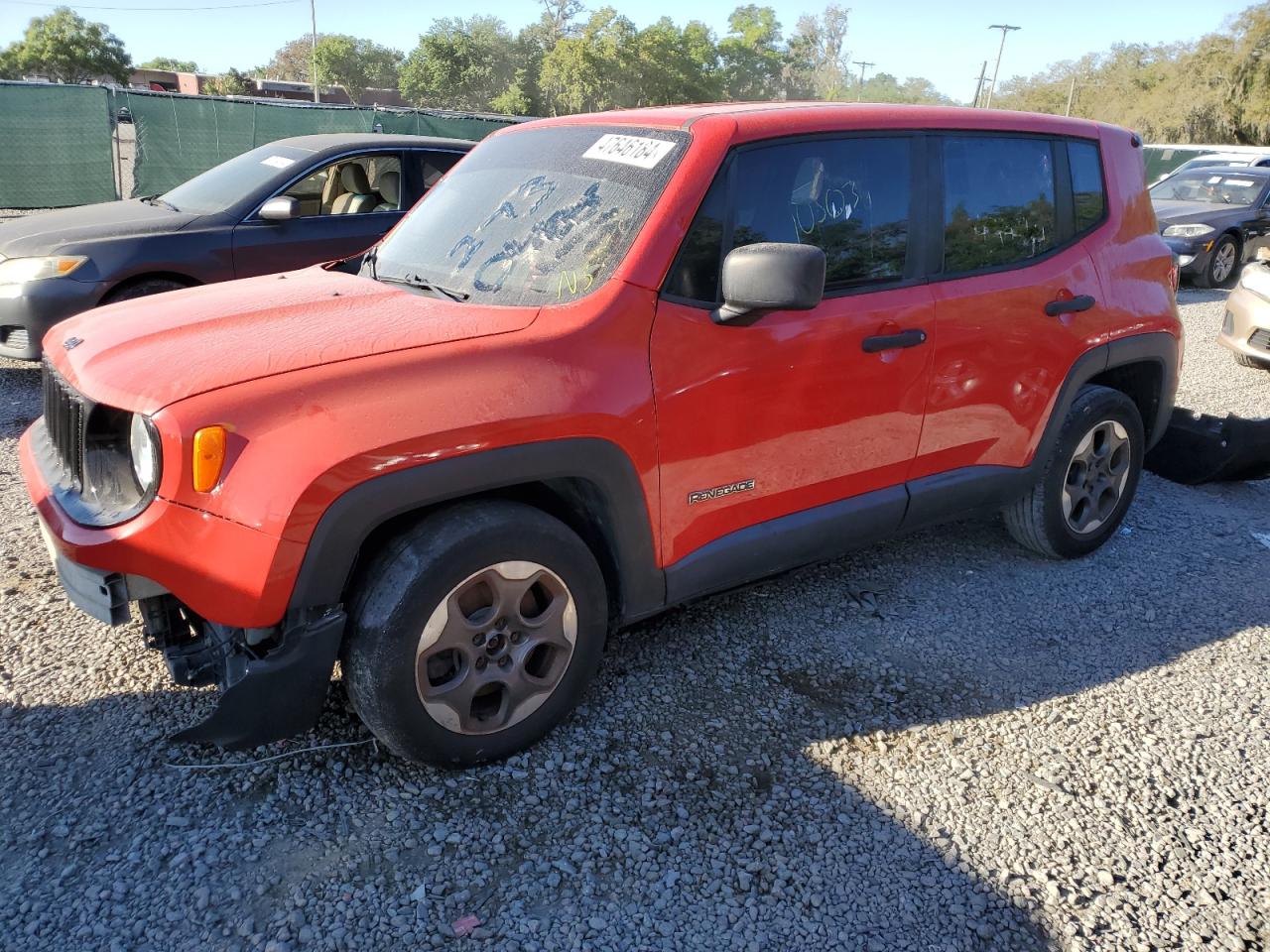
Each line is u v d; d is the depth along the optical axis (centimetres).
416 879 232
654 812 258
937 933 223
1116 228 400
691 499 288
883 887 236
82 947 209
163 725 282
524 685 270
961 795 270
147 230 604
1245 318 758
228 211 631
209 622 241
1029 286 359
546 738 286
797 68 8569
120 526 229
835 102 347
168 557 224
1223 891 238
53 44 5609
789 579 397
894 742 293
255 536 220
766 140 297
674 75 6219
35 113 1436
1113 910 231
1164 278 418
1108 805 267
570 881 234
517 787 265
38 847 236
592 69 5938
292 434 223
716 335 281
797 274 255
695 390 278
